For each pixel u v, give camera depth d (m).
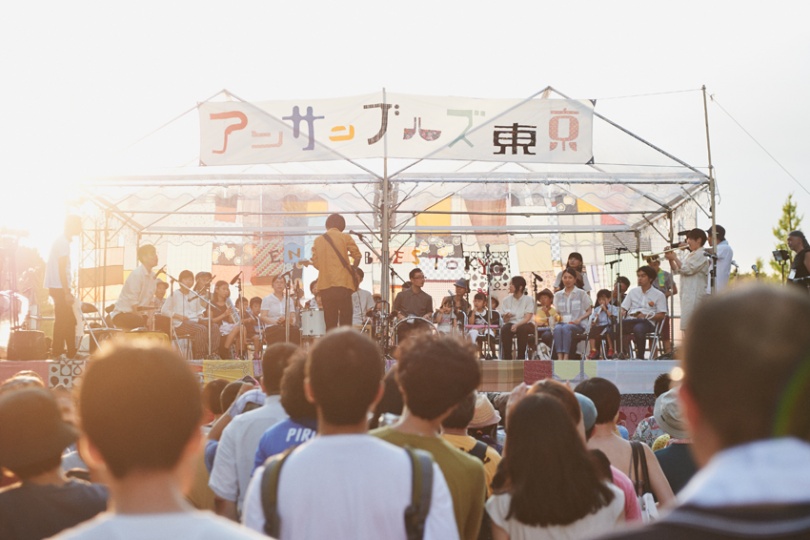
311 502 2.39
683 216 14.66
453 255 16.86
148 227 16.36
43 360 10.98
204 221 16.39
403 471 2.43
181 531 1.43
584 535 3.14
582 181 13.67
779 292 1.18
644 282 13.75
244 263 16.72
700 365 1.18
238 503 3.97
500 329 13.58
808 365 1.13
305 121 12.60
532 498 3.15
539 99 12.70
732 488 1.12
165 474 1.55
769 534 1.09
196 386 1.63
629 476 4.21
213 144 12.59
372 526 2.38
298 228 16.48
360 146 12.59
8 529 2.64
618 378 11.23
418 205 14.68
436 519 2.42
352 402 2.52
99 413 1.53
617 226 16.48
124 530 1.43
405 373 3.09
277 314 14.92
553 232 16.52
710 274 12.33
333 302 11.41
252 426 3.96
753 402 1.14
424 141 12.62
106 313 13.83
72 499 2.72
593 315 13.85
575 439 3.19
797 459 1.12
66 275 11.02
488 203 16.33
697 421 1.22
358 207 15.48
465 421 3.88
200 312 13.87
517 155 12.62
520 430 3.20
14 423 2.71
